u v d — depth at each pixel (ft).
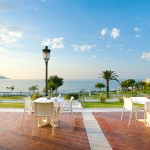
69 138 19.97
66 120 27.96
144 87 111.86
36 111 21.11
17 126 24.43
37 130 22.77
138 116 31.30
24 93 83.46
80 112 34.37
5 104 45.39
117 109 37.65
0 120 27.63
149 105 23.95
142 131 22.48
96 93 101.24
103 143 18.54
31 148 17.25
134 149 17.08
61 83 64.49
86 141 19.10
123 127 24.22
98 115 31.81
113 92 118.62
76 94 47.39
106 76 117.39
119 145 18.02
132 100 25.63
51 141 19.08
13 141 19.01
